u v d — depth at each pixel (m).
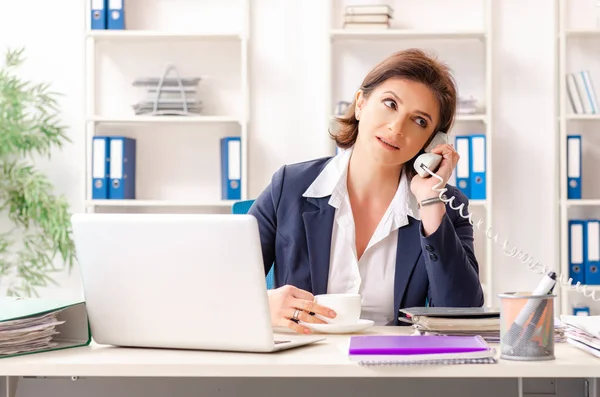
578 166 4.06
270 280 2.19
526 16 4.25
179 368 1.26
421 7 4.27
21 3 4.28
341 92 4.27
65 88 4.29
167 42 4.32
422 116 1.87
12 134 4.02
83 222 1.42
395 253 2.01
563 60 4.02
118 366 1.27
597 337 1.31
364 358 1.23
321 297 1.71
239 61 4.32
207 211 4.36
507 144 4.25
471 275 1.82
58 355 1.37
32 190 4.03
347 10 4.07
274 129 4.28
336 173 2.06
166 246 1.37
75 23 4.29
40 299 1.58
